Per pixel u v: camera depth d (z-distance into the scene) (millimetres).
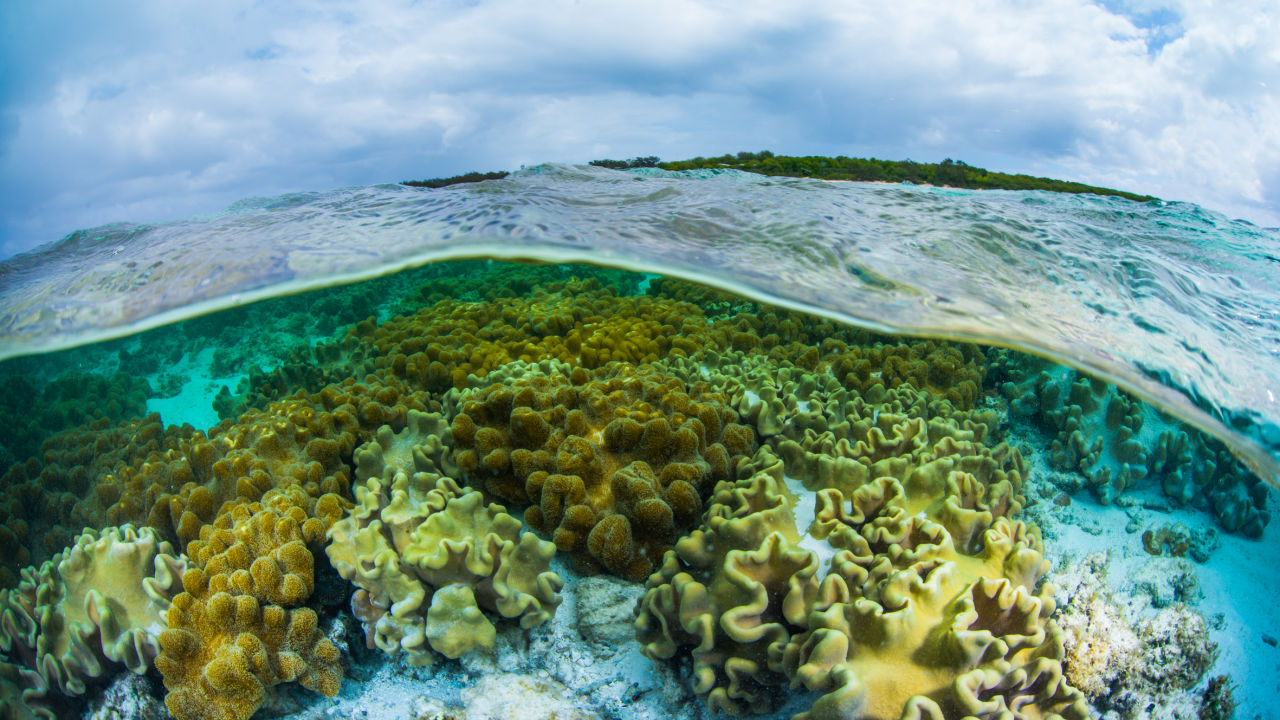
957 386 1751
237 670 915
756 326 2180
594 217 1872
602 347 1863
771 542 890
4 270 2254
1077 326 1485
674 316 2221
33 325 1837
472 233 1694
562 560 1115
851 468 1114
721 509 1009
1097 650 1206
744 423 1380
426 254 1687
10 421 2521
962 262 1731
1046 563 968
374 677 1047
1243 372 1405
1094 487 1547
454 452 1217
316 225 2004
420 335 2316
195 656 959
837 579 877
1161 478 1582
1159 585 1342
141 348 3314
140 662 978
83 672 1022
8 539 1388
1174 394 1342
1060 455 1611
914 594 867
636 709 959
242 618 958
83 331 1817
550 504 1056
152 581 1000
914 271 1647
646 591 1026
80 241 2525
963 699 745
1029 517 1475
